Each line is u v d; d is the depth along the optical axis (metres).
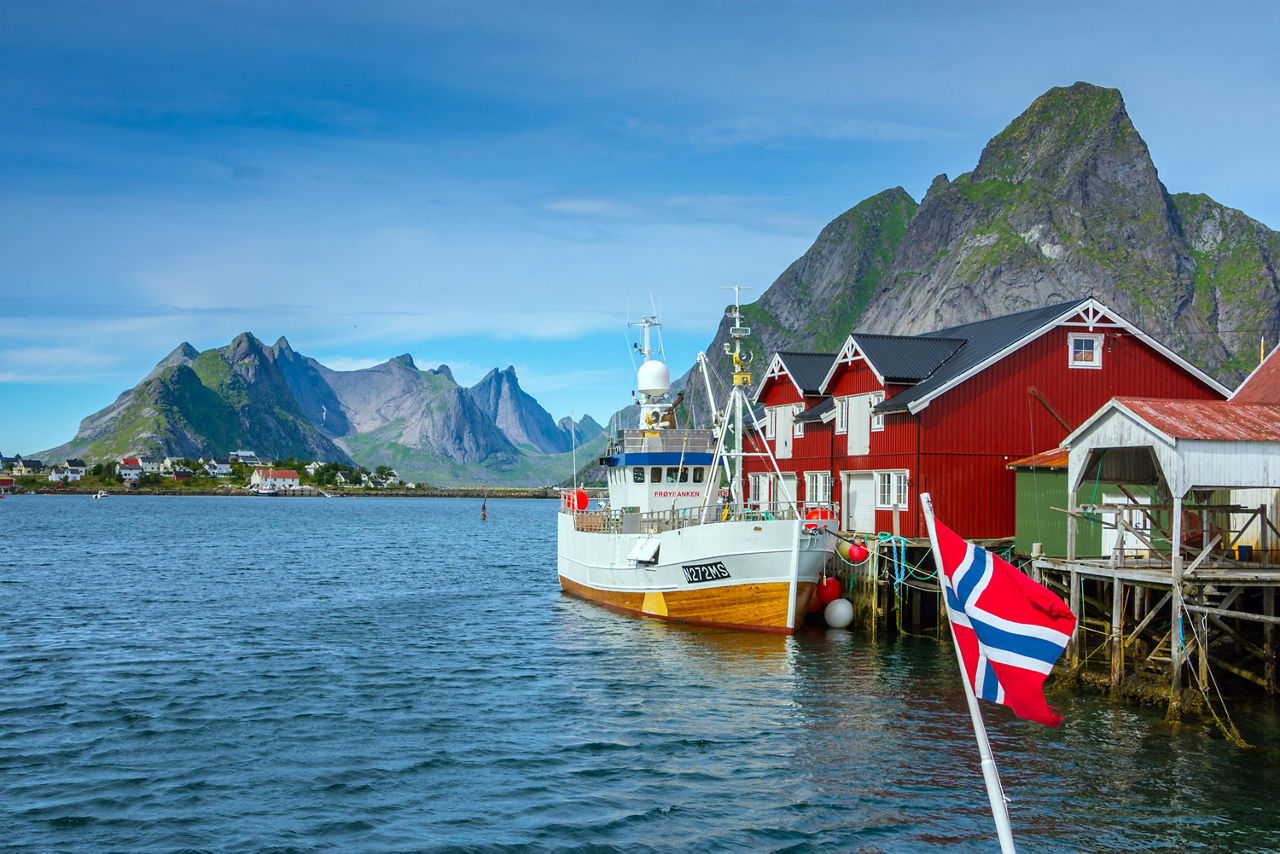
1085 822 16.91
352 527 129.62
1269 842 16.06
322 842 16.27
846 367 43.22
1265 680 24.36
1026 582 10.84
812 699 25.88
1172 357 38.94
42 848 15.89
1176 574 22.53
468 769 20.14
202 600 47.56
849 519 42.97
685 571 36.34
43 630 37.38
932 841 16.25
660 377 45.16
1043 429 37.91
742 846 16.16
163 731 22.81
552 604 46.47
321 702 25.80
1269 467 23.02
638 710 24.91
